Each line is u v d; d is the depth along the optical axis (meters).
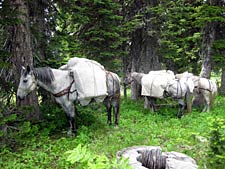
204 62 13.59
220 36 14.39
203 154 6.31
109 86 8.85
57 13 9.92
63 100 7.90
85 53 13.28
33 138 7.31
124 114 11.31
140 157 4.76
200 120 10.23
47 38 9.73
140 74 13.29
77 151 2.04
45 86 7.60
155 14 14.45
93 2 12.12
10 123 7.42
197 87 12.51
